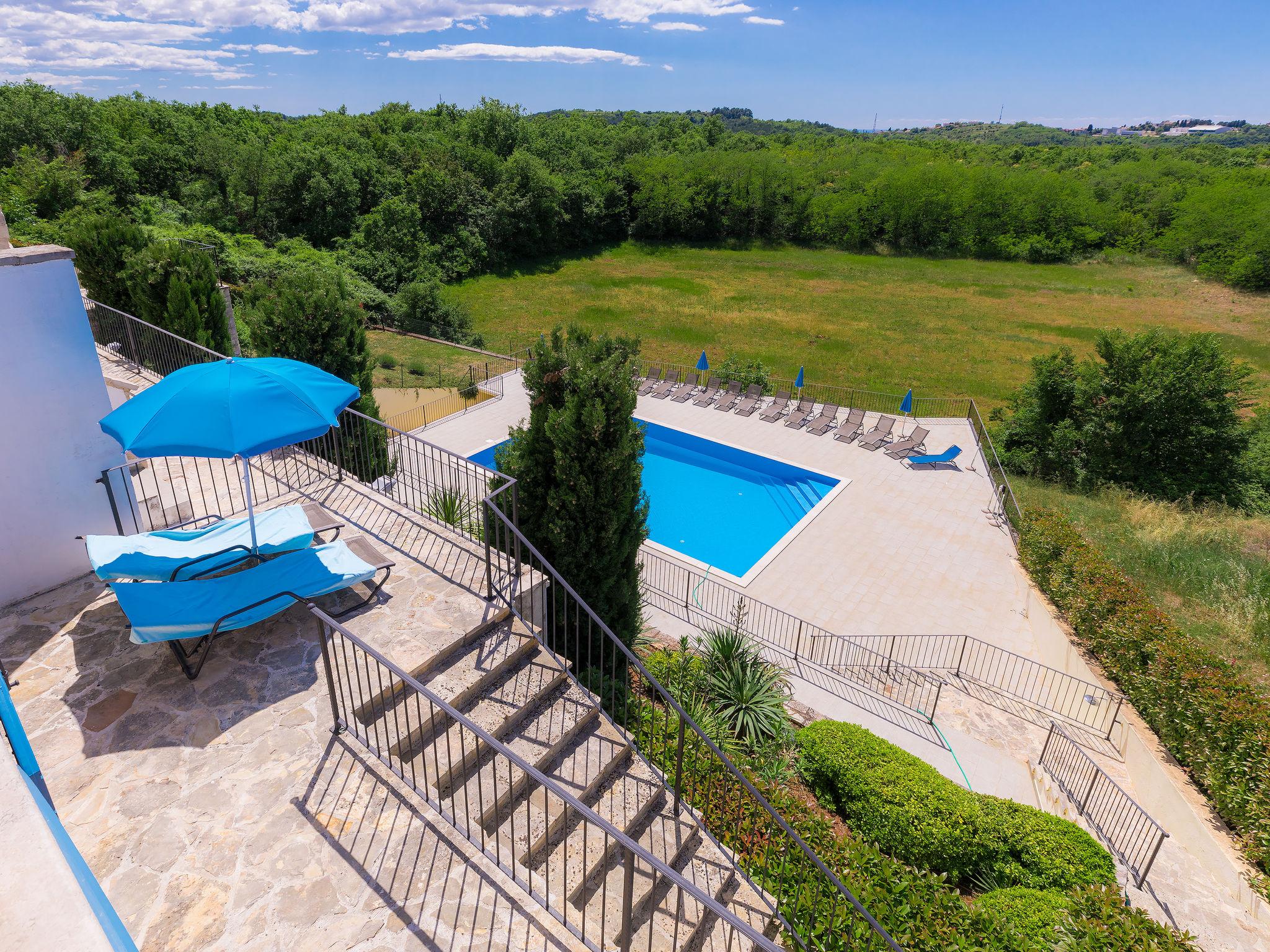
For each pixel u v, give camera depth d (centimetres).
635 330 4088
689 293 5000
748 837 784
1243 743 924
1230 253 5341
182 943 426
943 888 770
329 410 645
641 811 639
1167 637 1138
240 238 4306
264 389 617
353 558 732
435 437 2231
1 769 245
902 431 2489
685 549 1845
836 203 6638
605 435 926
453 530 875
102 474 701
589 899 553
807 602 1560
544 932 453
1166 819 1006
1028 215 6219
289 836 496
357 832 504
